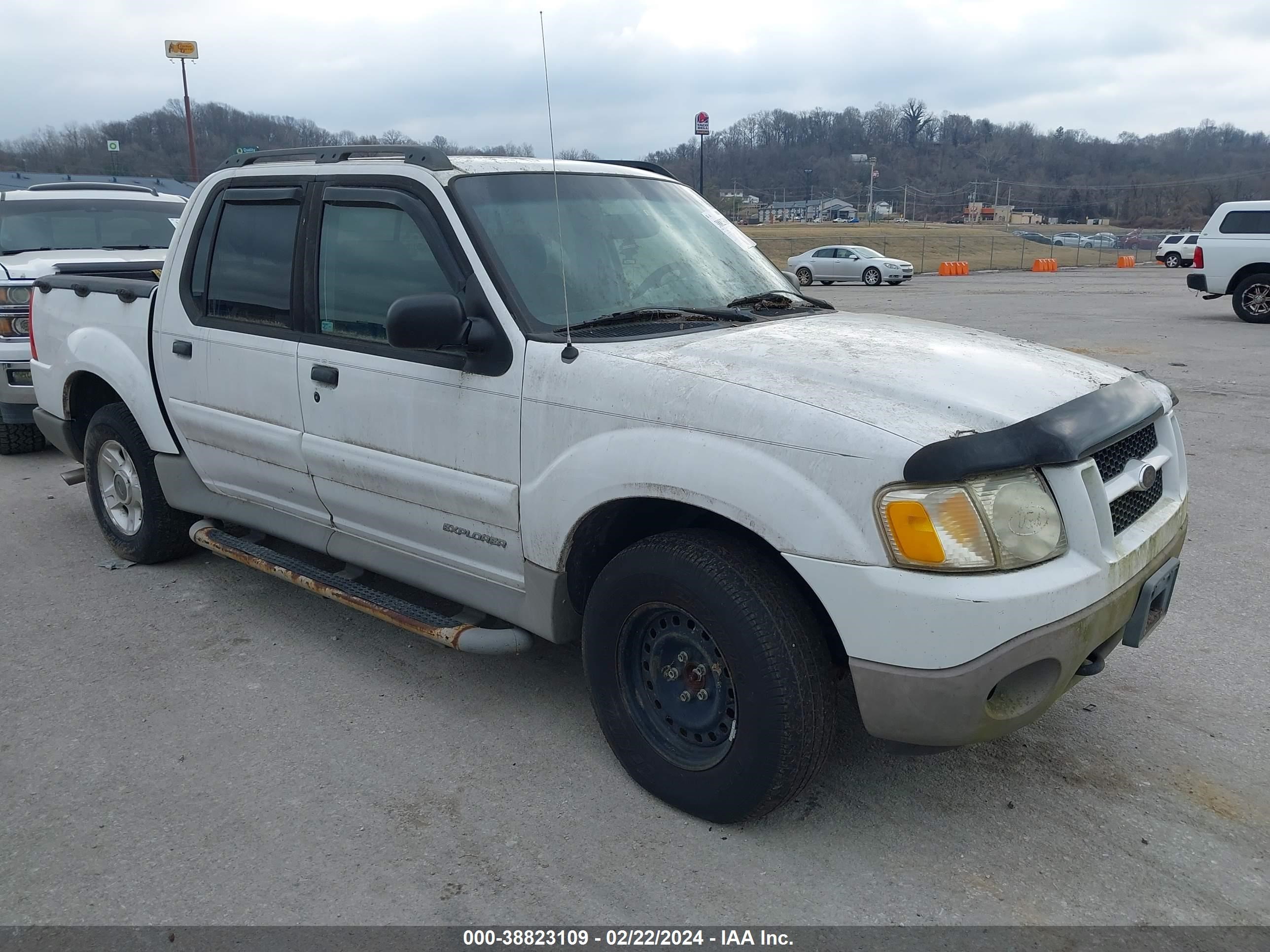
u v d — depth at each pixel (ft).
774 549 9.49
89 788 10.89
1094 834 9.93
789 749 9.17
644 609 10.08
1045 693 9.00
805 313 12.64
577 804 10.49
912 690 8.57
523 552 11.18
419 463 11.92
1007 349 11.19
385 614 12.44
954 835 9.93
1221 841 9.80
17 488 22.75
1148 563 9.79
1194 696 12.60
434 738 11.83
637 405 9.86
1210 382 34.30
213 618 15.30
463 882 9.33
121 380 16.03
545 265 11.48
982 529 8.45
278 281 13.50
